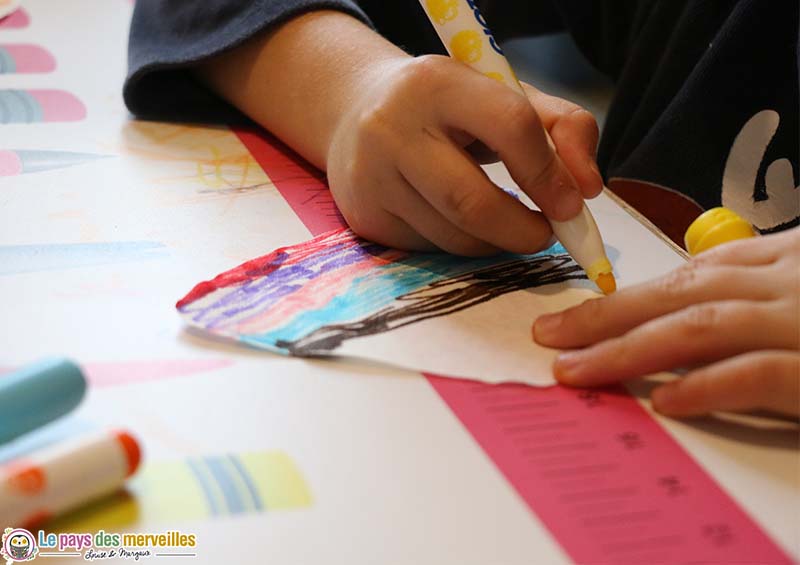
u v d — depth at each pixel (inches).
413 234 18.4
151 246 17.8
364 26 23.2
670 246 19.5
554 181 16.5
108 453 11.1
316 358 14.6
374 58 21.0
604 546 11.1
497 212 16.9
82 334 14.8
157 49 24.5
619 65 29.9
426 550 10.9
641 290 14.8
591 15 30.0
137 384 13.7
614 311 14.8
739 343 13.4
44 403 11.9
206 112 25.9
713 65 22.6
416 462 12.4
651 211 24.0
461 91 16.7
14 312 15.2
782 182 22.0
